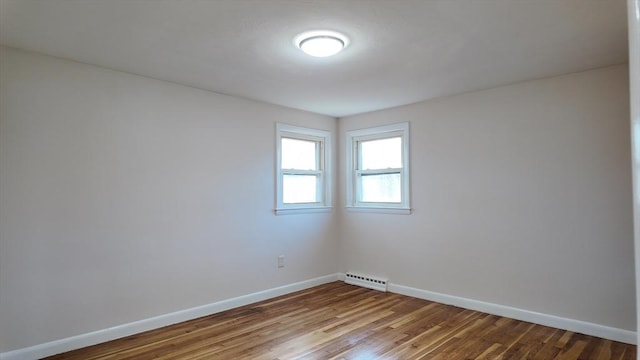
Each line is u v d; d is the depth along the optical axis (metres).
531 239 3.52
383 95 4.05
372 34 2.50
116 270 3.17
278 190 4.46
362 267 4.94
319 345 2.99
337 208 5.23
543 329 3.31
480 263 3.84
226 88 3.76
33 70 2.79
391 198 4.71
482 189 3.85
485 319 3.58
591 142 3.22
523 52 2.82
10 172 2.69
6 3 2.06
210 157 3.83
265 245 4.32
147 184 3.37
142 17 2.24
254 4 2.09
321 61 2.99
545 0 2.07
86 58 2.92
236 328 3.37
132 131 3.29
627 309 3.03
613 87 3.12
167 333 3.25
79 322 2.96
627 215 3.05
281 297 4.37
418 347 2.95
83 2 2.06
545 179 3.45
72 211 2.95
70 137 2.95
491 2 2.09
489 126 3.80
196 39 2.56
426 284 4.27
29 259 2.75
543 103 3.47
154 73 3.29
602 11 2.20
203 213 3.76
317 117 4.97
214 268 3.83
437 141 4.20
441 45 2.69
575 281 3.27
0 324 2.63
